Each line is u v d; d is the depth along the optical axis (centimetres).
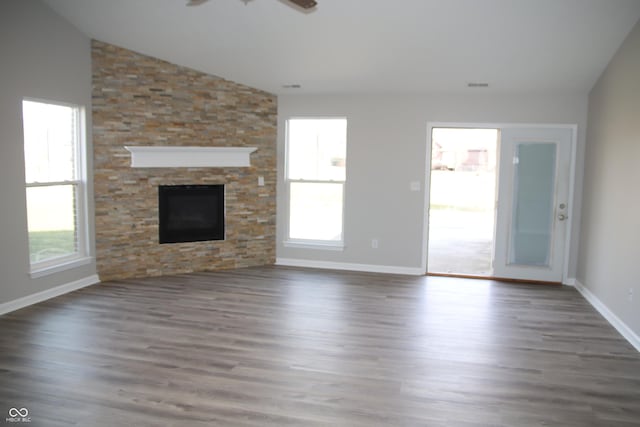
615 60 473
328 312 473
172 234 609
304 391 313
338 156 656
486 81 563
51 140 507
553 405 299
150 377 329
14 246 460
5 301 454
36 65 471
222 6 456
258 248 666
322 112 644
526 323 452
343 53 525
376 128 630
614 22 426
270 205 666
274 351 377
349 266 657
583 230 568
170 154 585
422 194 625
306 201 671
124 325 428
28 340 390
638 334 393
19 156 461
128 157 570
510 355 377
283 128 657
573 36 455
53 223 515
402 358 367
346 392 312
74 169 538
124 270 584
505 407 296
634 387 325
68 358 357
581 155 580
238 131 629
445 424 276
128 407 289
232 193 637
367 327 433
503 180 603
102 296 513
